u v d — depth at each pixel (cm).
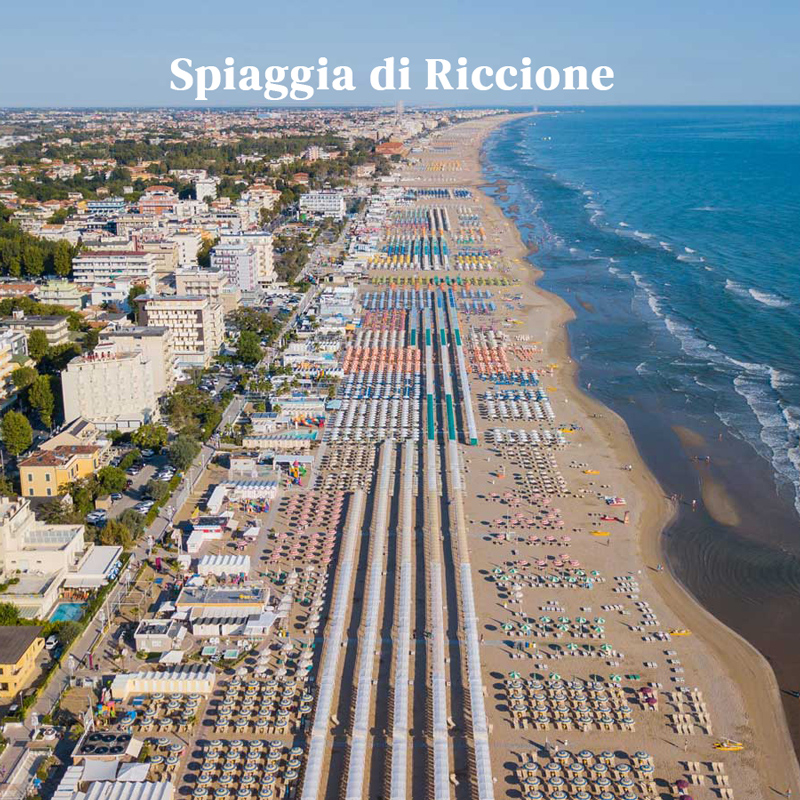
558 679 18375
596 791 15488
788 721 17475
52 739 16588
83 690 17925
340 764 16088
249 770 15875
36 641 18712
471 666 18438
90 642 19462
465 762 16125
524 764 16025
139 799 14812
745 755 16538
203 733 16950
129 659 18912
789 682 18625
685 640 19938
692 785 15788
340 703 17625
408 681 18088
